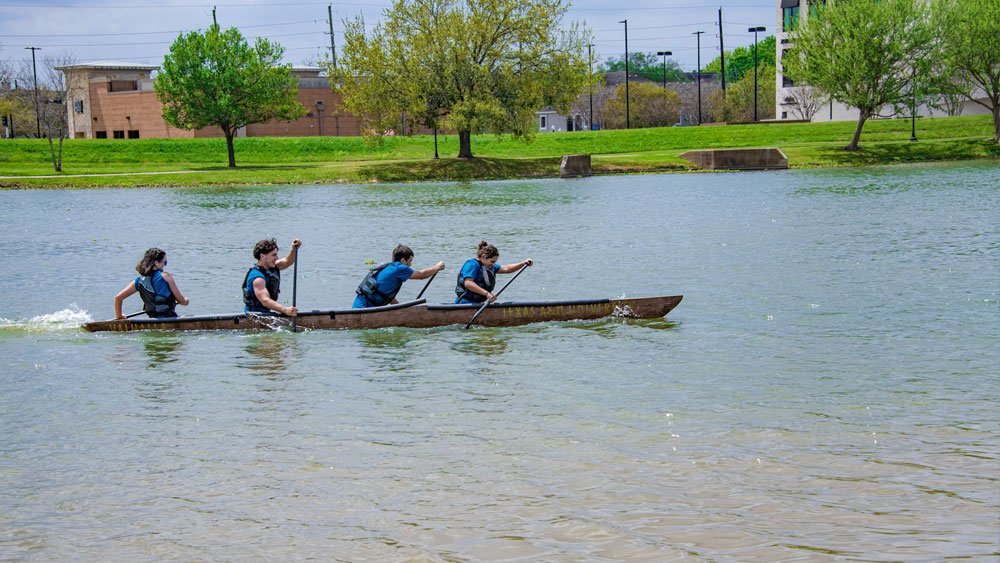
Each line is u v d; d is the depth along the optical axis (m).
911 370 10.43
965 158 59.62
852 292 15.66
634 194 40.56
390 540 6.04
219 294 16.88
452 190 47.72
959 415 8.60
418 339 12.47
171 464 7.60
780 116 91.94
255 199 43.44
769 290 16.03
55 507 6.73
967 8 60.56
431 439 8.12
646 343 12.09
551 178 56.94
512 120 61.19
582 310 13.51
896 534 5.96
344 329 13.01
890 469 7.14
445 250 22.58
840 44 62.06
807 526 6.11
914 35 59.91
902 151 61.44
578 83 62.12
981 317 13.39
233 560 5.82
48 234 28.27
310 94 92.12
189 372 10.84
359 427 8.53
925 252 20.06
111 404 9.48
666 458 7.48
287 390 9.95
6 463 7.70
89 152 70.50
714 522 6.19
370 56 59.84
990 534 5.93
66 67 87.81
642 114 110.75
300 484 7.07
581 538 5.99
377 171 59.16
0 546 6.09
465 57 60.19
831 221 26.67
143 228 29.81
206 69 64.81
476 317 13.16
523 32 60.66
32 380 10.53
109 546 6.07
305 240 25.38
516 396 9.55
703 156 59.53
